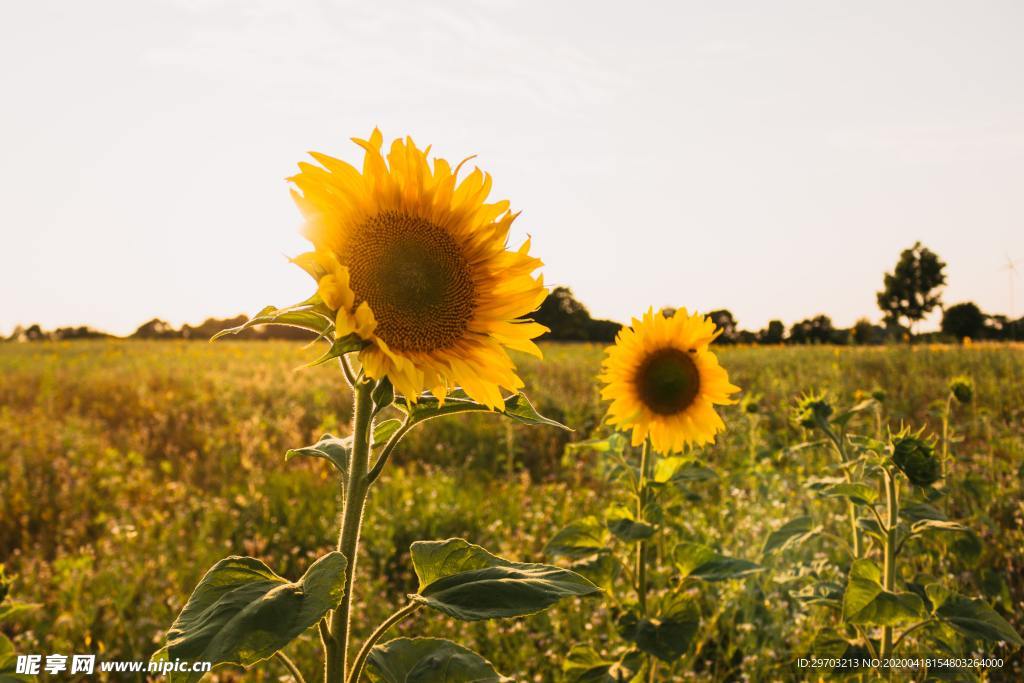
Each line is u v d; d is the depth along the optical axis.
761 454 6.00
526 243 1.99
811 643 3.47
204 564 5.41
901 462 3.00
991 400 9.33
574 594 1.57
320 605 1.35
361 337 1.59
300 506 6.92
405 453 9.38
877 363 14.45
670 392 4.11
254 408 12.62
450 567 1.76
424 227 1.91
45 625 4.42
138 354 27.59
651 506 3.47
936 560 4.17
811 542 4.87
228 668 3.85
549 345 33.12
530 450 9.58
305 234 1.79
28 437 9.41
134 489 7.49
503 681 1.74
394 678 1.73
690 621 3.17
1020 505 5.04
